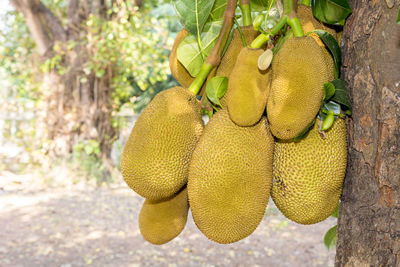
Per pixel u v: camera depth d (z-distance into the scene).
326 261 6.61
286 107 1.30
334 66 1.52
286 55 1.34
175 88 1.52
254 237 7.59
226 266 6.36
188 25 1.62
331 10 1.52
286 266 6.43
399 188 1.44
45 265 6.06
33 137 11.17
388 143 1.45
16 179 10.77
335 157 1.41
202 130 1.50
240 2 1.63
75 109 10.60
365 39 1.49
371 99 1.47
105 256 6.46
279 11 1.75
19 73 11.52
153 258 6.50
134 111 12.28
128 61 10.37
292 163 1.40
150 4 11.33
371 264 1.48
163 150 1.40
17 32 11.70
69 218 8.09
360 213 1.51
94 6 10.52
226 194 1.36
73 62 10.53
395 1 1.42
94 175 10.56
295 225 8.27
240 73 1.36
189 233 7.72
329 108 1.41
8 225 7.58
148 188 1.43
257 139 1.40
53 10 11.11
